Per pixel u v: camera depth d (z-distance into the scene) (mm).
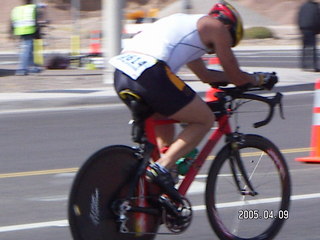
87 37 56062
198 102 7246
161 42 7113
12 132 16484
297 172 11992
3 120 18328
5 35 59906
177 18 7250
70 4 81000
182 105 7137
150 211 7285
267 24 69188
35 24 27203
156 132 7598
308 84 24125
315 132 12898
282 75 26547
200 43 7191
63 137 15742
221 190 8141
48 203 10148
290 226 8922
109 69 24188
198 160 7652
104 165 7137
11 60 38094
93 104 21172
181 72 27375
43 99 20609
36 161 13234
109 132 16344
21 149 14422
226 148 7906
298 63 34812
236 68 7285
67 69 30297
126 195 7223
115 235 7203
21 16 27188
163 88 7031
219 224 7965
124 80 7141
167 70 7062
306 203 9969
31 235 8570
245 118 17938
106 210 7160
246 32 54406
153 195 7309
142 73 7008
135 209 7203
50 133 16281
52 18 77812
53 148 14500
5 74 27594
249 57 39594
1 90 23203
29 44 27297
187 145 7270
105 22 24469
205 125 7301
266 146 8180
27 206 9992
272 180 8289
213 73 7785
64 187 11156
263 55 41125
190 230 8703
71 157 13578
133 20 36375
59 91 22547
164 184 7184
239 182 8094
